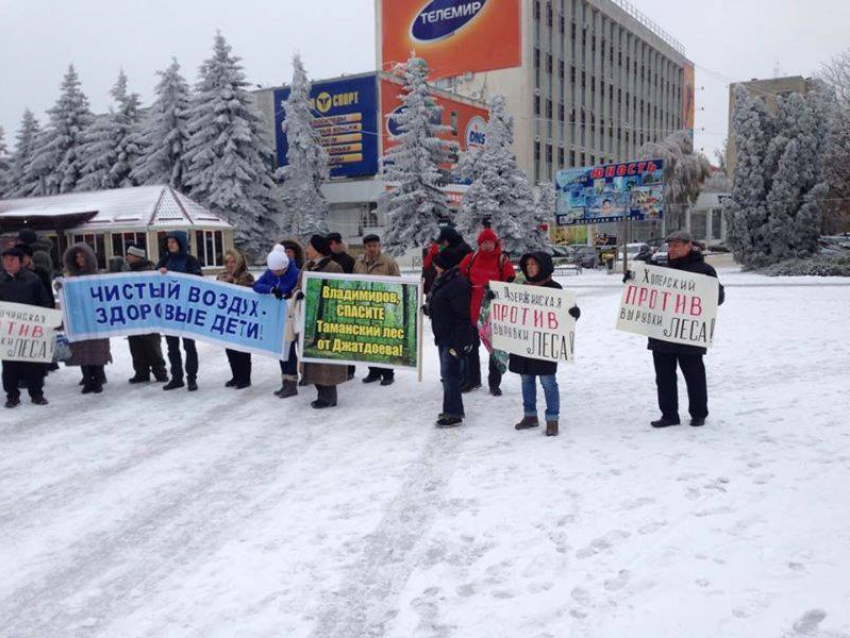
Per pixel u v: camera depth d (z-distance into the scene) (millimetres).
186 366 9031
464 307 6820
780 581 3676
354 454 6301
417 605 3705
